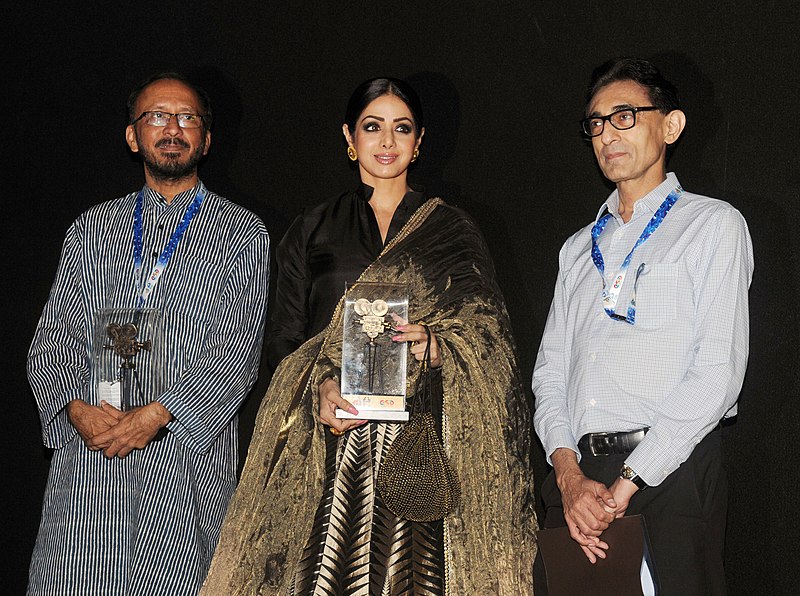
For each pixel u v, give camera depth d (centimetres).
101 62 396
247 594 290
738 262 250
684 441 242
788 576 293
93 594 305
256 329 321
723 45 305
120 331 303
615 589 246
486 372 293
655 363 254
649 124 265
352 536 281
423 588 282
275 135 375
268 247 328
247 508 295
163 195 330
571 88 331
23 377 405
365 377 274
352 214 309
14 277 408
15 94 408
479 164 346
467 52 346
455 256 300
